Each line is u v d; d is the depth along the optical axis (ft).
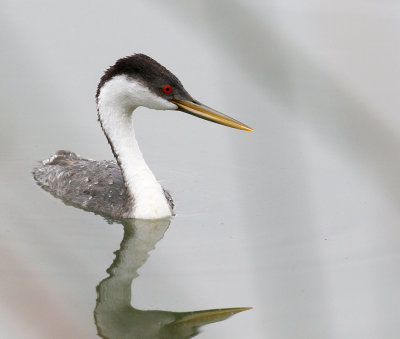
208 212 53.26
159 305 41.45
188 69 71.41
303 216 52.47
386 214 52.60
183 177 58.49
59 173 55.72
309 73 64.39
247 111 67.00
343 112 62.54
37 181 56.85
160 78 49.67
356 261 46.03
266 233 49.98
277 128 65.10
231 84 69.67
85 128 64.90
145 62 50.03
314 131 63.10
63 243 47.96
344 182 57.72
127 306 41.22
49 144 62.18
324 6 75.05
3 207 52.49
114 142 52.37
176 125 66.33
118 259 46.44
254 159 61.26
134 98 50.52
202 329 38.73
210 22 35.09
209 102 67.31
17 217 51.13
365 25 71.10
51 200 53.93
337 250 47.50
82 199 53.31
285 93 32.32
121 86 50.49
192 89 68.80
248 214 52.75
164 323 39.55
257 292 42.06
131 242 48.75
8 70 71.05
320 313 39.93
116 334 38.04
